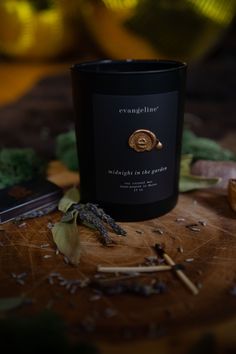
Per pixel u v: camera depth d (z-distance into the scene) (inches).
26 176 13.1
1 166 13.2
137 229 10.6
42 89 20.4
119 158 10.3
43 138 18.7
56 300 8.1
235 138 18.6
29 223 11.0
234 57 24.1
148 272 8.9
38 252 9.7
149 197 10.8
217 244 9.9
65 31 20.1
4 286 8.5
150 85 9.7
